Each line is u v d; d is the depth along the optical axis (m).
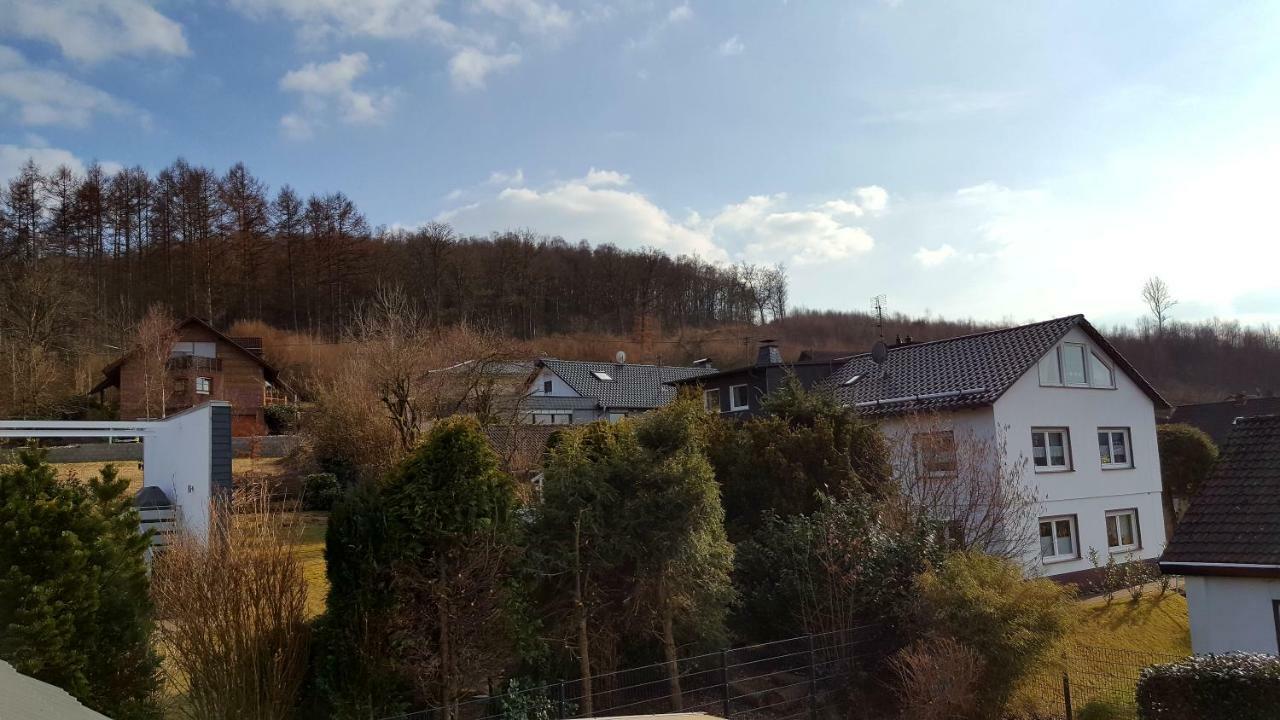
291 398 46.44
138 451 35.41
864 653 11.53
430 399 25.05
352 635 8.02
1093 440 22.59
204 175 58.44
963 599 10.89
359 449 24.98
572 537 10.01
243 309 58.50
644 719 4.70
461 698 9.06
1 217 47.91
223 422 15.80
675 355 69.31
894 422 21.33
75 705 2.61
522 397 27.81
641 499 10.33
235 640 7.91
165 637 8.30
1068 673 11.88
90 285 50.19
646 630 10.43
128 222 56.06
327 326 57.75
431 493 8.55
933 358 24.42
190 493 15.55
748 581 12.81
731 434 15.56
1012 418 20.55
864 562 11.98
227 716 7.69
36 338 40.28
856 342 78.56
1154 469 24.25
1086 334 23.20
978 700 10.56
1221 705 9.10
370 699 7.88
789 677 11.45
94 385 44.06
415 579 8.33
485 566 8.73
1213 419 44.16
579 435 14.03
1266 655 9.75
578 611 9.71
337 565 8.21
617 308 76.25
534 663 9.56
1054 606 11.10
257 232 59.25
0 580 6.62
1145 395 24.56
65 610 6.80
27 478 7.23
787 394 17.42
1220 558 11.79
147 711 7.49
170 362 42.53
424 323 30.41
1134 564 20.16
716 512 10.97
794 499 14.45
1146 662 13.12
